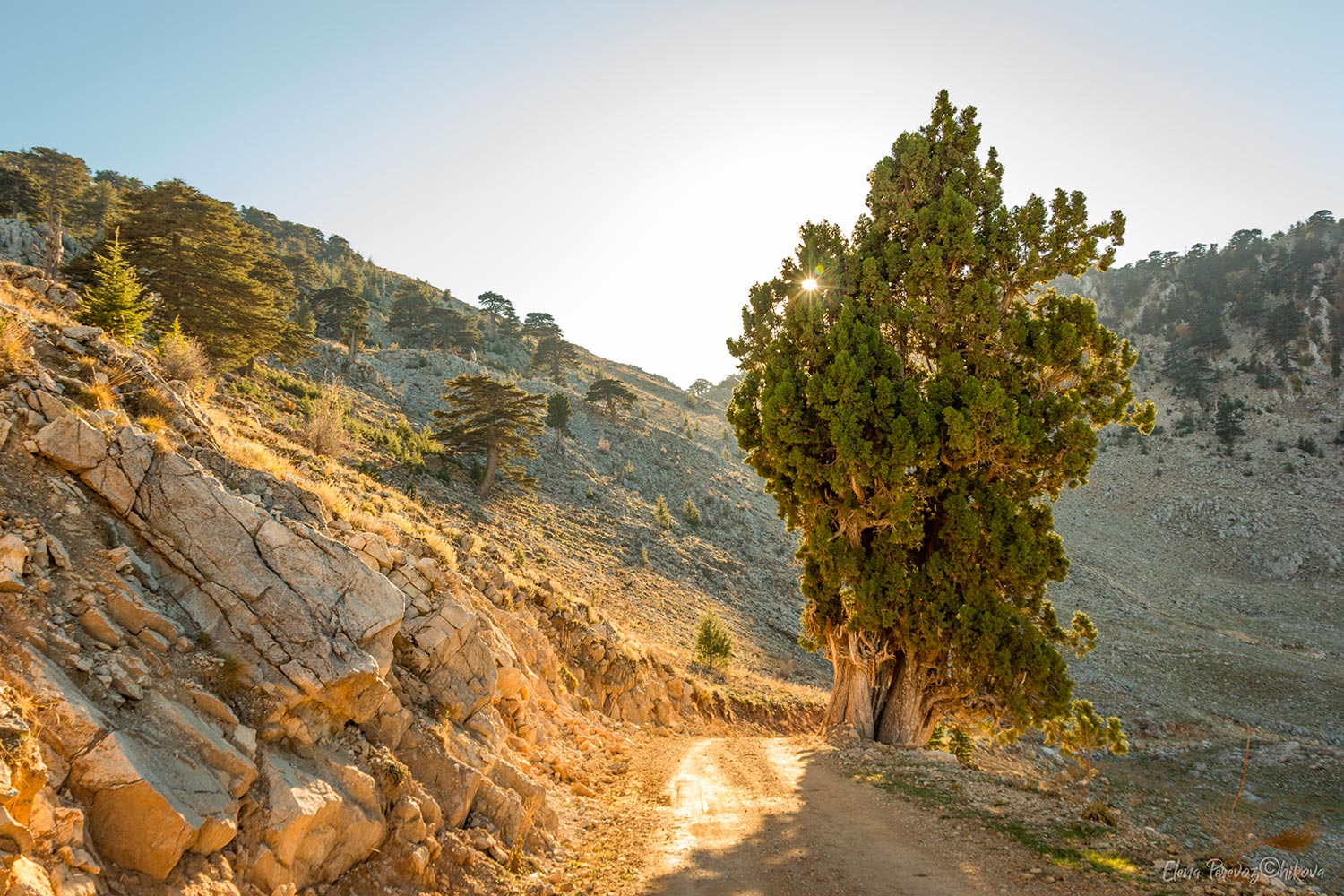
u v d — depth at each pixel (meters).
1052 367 20.86
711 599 60.69
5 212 76.06
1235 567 116.12
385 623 9.38
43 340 9.79
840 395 20.34
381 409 73.75
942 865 10.09
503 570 24.12
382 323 143.88
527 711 15.66
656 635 44.09
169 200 46.03
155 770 5.79
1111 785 24.44
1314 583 108.31
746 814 13.30
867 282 22.34
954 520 20.36
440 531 23.53
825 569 21.66
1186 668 64.56
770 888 9.45
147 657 6.80
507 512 58.28
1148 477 145.50
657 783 16.16
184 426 10.59
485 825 9.62
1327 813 25.70
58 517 7.33
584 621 27.16
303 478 13.12
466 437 59.53
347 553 9.51
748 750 20.94
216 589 8.08
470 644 12.42
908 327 22.00
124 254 41.16
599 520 69.12
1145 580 109.94
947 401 20.20
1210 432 157.00
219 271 44.94
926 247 21.72
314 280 118.75
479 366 108.00
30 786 4.86
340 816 7.28
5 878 4.34
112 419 8.67
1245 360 180.75
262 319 45.59
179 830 5.53
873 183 24.73
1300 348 177.00
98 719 5.70
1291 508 126.88
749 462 24.36
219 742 6.54
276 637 8.09
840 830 12.09
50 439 7.79
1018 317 20.95
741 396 24.52
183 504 8.41
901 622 20.91
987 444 19.55
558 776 14.59
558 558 52.03
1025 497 21.03
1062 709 18.91
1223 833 10.77
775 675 46.84
